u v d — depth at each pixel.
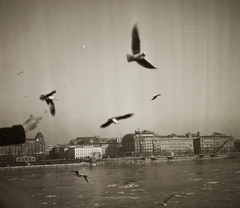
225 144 163.88
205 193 33.72
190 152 168.38
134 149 162.88
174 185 41.44
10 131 2.28
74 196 34.66
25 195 2.76
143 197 32.94
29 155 154.00
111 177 56.94
